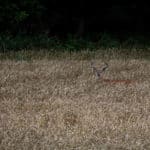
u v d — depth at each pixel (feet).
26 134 80.69
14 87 114.93
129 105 100.01
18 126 85.05
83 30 250.16
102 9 257.75
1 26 206.28
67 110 95.14
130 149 75.05
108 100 104.27
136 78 128.26
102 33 235.20
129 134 81.76
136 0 261.03
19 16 199.93
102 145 76.13
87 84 118.42
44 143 76.48
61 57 160.15
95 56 163.63
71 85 117.50
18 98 105.50
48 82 120.06
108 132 82.48
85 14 252.21
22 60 152.25
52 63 145.69
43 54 164.25
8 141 76.89
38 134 81.00
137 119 89.86
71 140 78.18
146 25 265.75
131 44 205.36
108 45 194.59
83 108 97.09
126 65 144.97
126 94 109.40
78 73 132.05
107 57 163.12
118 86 116.16
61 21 247.70
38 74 128.88
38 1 213.25
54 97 105.70
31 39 192.34
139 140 78.69
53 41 190.19
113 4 260.21
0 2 201.98
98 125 85.92
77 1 247.91
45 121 88.22
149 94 110.22
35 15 213.66
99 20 259.80
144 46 198.39
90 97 106.42
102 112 93.76
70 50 180.45
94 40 215.31
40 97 106.01
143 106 99.55
